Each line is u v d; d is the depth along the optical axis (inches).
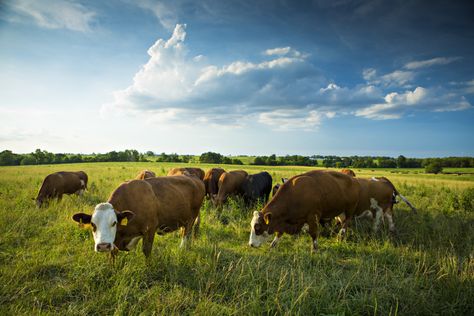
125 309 160.1
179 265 210.1
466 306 162.6
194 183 272.4
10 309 150.7
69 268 206.8
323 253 242.7
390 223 319.9
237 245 277.6
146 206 209.3
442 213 383.6
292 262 231.8
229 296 178.5
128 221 188.7
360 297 174.6
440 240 272.2
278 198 271.4
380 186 322.7
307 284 184.5
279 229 269.0
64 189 483.5
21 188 597.9
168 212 232.1
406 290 175.6
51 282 189.5
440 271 192.5
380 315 161.2
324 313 160.4
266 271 196.9
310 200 264.1
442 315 158.6
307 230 287.0
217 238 294.0
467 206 418.0
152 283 190.7
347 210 297.3
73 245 249.4
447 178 1446.9
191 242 261.9
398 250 249.1
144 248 213.6
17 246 249.1
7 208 371.6
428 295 172.7
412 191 663.8
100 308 161.3
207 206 430.0
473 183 974.4
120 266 202.5
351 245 275.6
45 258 219.9
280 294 168.6
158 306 158.1
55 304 166.7
